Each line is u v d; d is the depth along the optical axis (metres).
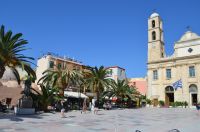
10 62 27.17
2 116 22.03
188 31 61.41
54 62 55.69
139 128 16.38
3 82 46.78
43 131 13.78
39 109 31.88
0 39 25.38
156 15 67.56
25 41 26.33
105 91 52.47
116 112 34.12
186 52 60.34
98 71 45.34
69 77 37.84
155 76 64.69
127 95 56.28
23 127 15.10
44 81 38.84
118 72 74.00
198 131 15.11
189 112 35.22
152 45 66.81
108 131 14.56
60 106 34.00
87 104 49.16
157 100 62.59
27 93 28.11
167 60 62.78
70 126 16.56
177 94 59.62
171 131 7.46
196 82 57.19
